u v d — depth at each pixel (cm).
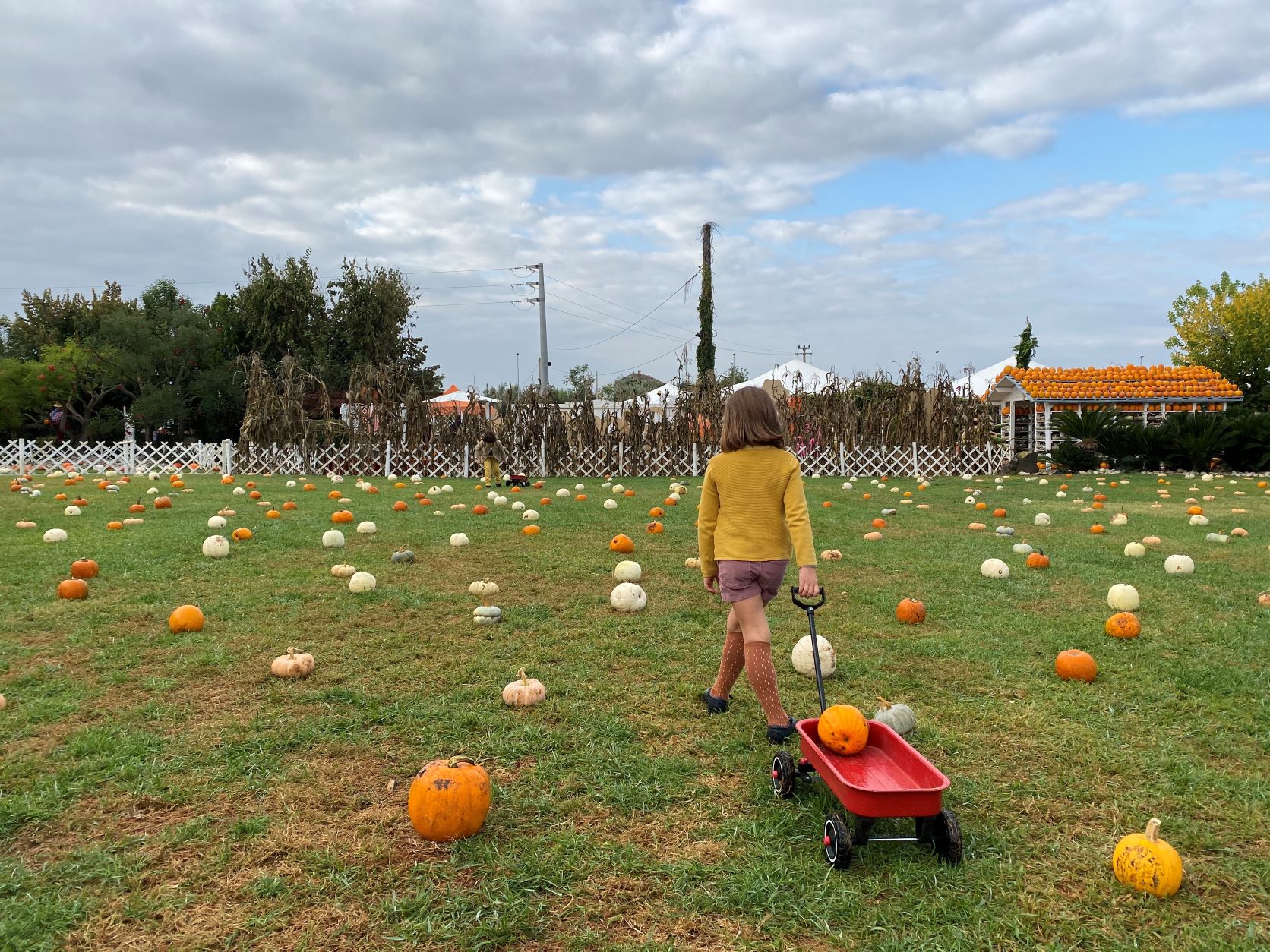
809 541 325
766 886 242
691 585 666
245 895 238
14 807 285
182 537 874
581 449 2173
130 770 316
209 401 3192
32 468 2188
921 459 2169
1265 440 1972
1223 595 628
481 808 270
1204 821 284
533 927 225
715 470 355
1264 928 225
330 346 3372
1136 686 418
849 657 474
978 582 686
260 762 328
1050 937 222
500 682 424
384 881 246
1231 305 3316
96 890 241
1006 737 356
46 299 3703
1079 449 2164
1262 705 391
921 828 264
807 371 2762
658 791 304
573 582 680
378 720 373
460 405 2231
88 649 477
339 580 673
